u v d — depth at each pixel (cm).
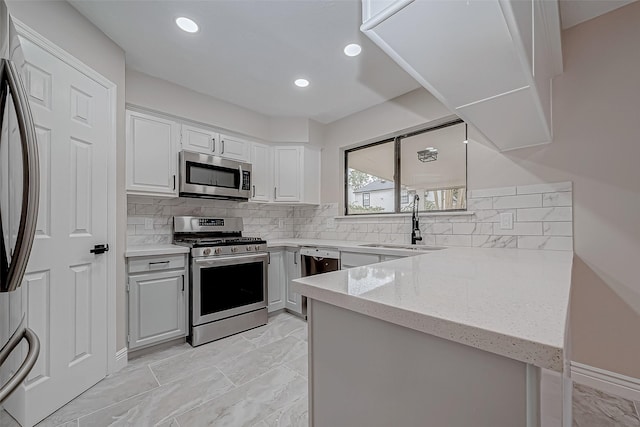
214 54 220
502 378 47
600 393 167
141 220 271
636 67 163
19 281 84
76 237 166
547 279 87
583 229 179
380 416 64
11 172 82
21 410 135
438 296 66
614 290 168
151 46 209
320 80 260
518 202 206
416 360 58
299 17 181
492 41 97
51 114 152
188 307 242
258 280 286
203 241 270
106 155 190
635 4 164
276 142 350
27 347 86
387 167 319
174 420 146
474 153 231
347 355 72
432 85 124
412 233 264
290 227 404
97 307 180
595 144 175
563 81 186
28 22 142
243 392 171
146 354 220
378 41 100
